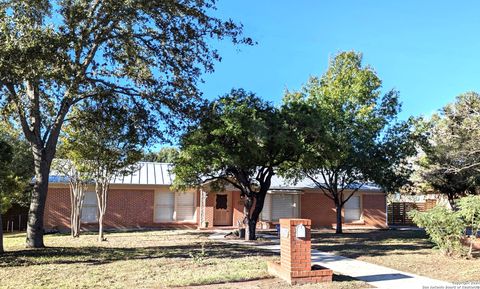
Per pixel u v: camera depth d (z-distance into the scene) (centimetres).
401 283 898
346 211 3164
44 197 1486
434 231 1317
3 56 1036
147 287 834
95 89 1488
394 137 2450
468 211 1260
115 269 1053
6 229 2820
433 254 1369
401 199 3994
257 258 1246
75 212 2077
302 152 1773
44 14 1260
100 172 1836
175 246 1634
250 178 2062
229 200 2909
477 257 1269
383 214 3222
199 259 1202
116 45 1470
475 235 1330
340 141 2212
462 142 2617
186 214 2831
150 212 2777
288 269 886
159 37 1451
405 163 2506
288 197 3053
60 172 2070
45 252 1368
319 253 1441
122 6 1273
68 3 1282
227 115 1656
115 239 1952
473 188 2889
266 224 2942
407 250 1507
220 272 988
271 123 1709
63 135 1794
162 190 2814
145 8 1313
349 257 1330
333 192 2556
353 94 2481
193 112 1581
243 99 1759
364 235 2319
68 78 1195
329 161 1866
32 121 1467
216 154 1697
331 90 2566
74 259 1236
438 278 955
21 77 1102
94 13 1333
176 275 965
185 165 1862
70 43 1180
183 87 1551
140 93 1545
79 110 1647
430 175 2814
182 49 1482
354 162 2364
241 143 1664
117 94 1576
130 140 1666
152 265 1114
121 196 2738
